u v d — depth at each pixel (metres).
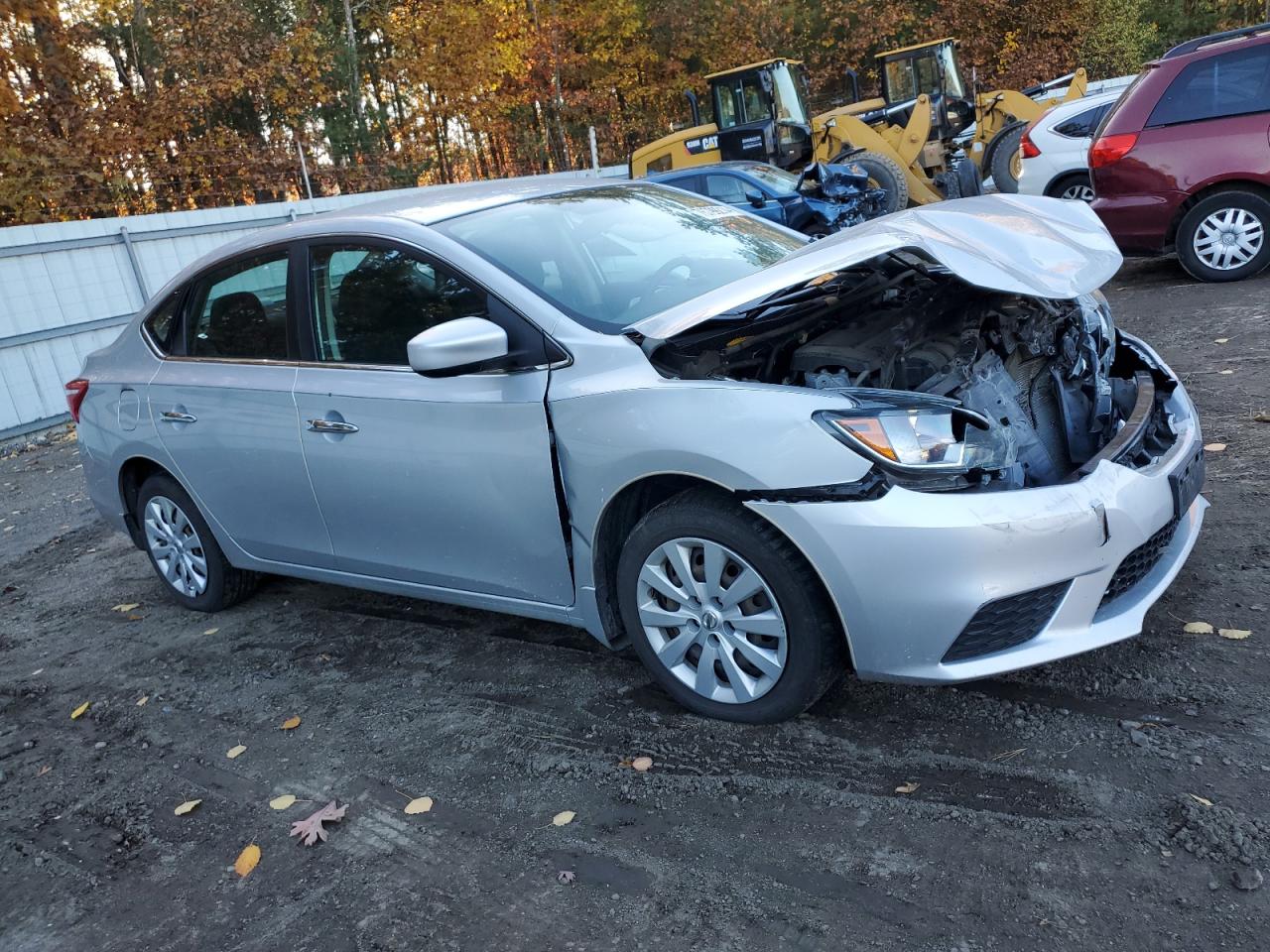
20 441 10.77
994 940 2.16
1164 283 8.82
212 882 2.84
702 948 2.27
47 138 22.05
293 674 4.08
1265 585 3.40
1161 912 2.15
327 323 3.82
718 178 12.10
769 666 2.93
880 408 2.67
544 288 3.32
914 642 2.68
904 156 14.67
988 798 2.60
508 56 29.09
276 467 4.02
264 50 24.89
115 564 6.05
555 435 3.13
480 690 3.67
